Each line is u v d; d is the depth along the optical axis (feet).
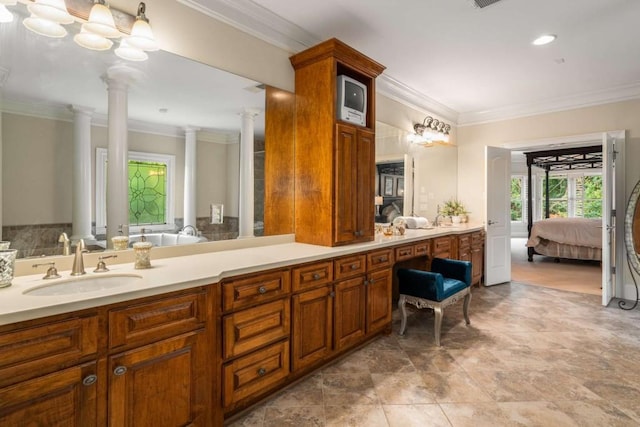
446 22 8.57
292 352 6.79
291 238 9.19
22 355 3.60
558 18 8.38
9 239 5.25
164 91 6.90
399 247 9.96
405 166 14.23
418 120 14.67
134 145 6.59
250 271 6.00
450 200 16.92
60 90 5.70
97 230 6.16
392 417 5.95
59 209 5.74
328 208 8.41
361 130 9.12
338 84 8.66
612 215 13.15
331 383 7.06
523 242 31.45
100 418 4.16
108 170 6.29
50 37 5.57
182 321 4.94
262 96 8.43
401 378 7.27
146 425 4.57
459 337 9.46
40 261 5.47
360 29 8.91
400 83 12.83
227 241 8.00
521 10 8.04
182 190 7.29
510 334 9.68
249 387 5.99
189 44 7.08
